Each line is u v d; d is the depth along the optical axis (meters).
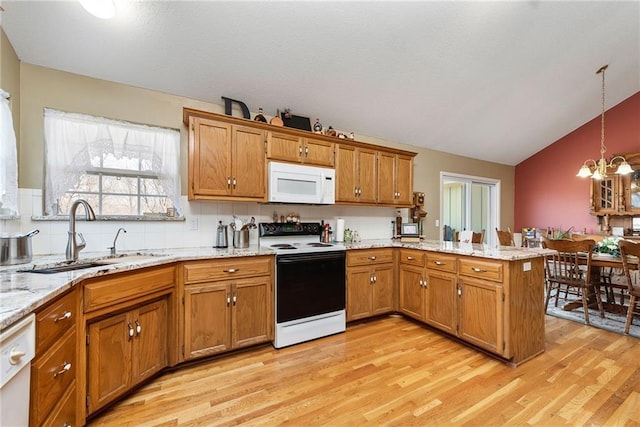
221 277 2.27
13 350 0.91
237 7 2.08
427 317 2.84
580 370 2.11
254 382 1.96
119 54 2.23
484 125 4.38
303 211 3.39
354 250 2.96
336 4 2.18
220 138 2.54
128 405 1.72
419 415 1.64
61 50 2.12
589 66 3.55
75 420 1.41
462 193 5.35
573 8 2.65
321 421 1.59
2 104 1.71
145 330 1.88
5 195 1.74
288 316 2.51
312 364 2.21
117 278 1.66
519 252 2.36
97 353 1.58
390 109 3.56
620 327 2.90
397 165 3.65
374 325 3.02
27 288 1.19
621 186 4.59
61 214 2.24
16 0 1.78
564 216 5.34
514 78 3.45
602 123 4.62
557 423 1.57
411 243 3.21
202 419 1.60
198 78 2.58
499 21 2.60
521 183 5.94
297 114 3.27
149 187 2.59
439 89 3.38
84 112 2.32
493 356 2.31
